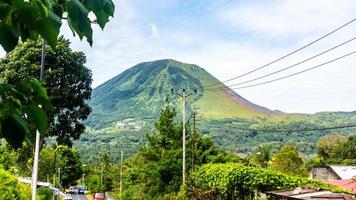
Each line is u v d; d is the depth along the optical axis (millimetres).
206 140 44250
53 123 30109
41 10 1675
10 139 1734
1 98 1782
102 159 105562
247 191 26375
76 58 30359
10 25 1631
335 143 80625
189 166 41500
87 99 31594
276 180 25469
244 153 146250
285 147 63188
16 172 33219
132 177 58250
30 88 1838
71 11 1742
